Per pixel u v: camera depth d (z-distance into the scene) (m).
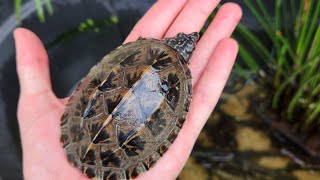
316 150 0.45
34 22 0.46
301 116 0.45
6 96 0.44
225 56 0.39
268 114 0.46
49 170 0.38
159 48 0.38
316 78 0.41
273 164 0.45
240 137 0.46
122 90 0.36
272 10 0.46
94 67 0.38
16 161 0.43
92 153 0.36
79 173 0.37
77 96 0.38
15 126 0.44
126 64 0.37
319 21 0.45
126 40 0.43
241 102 0.47
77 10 0.47
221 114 0.47
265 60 0.46
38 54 0.39
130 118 0.36
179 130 0.38
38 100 0.39
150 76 0.36
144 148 0.36
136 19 0.47
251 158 0.45
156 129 0.37
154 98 0.36
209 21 0.46
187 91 0.38
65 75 0.46
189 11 0.43
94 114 0.36
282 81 0.45
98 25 0.47
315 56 0.39
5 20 0.46
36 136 0.38
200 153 0.46
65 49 0.46
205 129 0.46
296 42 0.44
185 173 0.45
